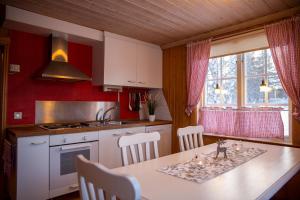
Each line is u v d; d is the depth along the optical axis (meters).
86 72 3.29
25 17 2.39
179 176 1.24
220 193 1.01
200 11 2.40
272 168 1.40
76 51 3.19
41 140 2.24
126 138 1.64
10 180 2.39
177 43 3.56
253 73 2.81
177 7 2.30
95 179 0.79
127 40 3.34
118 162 2.90
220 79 3.14
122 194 0.68
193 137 2.36
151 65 3.70
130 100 3.86
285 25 2.35
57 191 2.36
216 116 3.09
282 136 2.50
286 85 2.34
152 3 2.21
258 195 0.99
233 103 2.99
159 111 3.91
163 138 3.52
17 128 2.52
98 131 2.71
